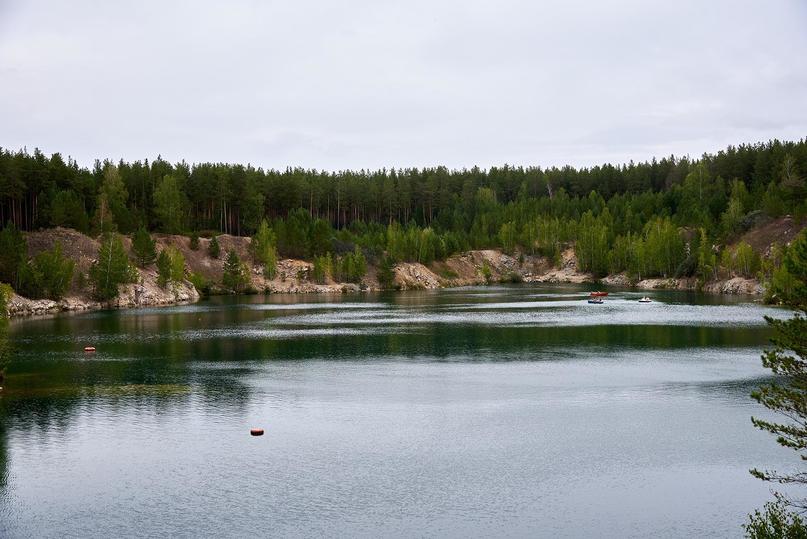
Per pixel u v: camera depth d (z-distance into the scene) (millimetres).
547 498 37062
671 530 33250
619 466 41781
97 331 107375
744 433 48188
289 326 114375
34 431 49188
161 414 53844
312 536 32719
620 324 113938
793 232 191875
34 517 34969
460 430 49562
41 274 142500
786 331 27047
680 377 67812
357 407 56312
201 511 35562
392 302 170125
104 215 177625
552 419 52375
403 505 36188
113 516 35031
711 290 195375
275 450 45031
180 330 108750
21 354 84000
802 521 27828
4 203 176500
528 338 97938
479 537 32562
